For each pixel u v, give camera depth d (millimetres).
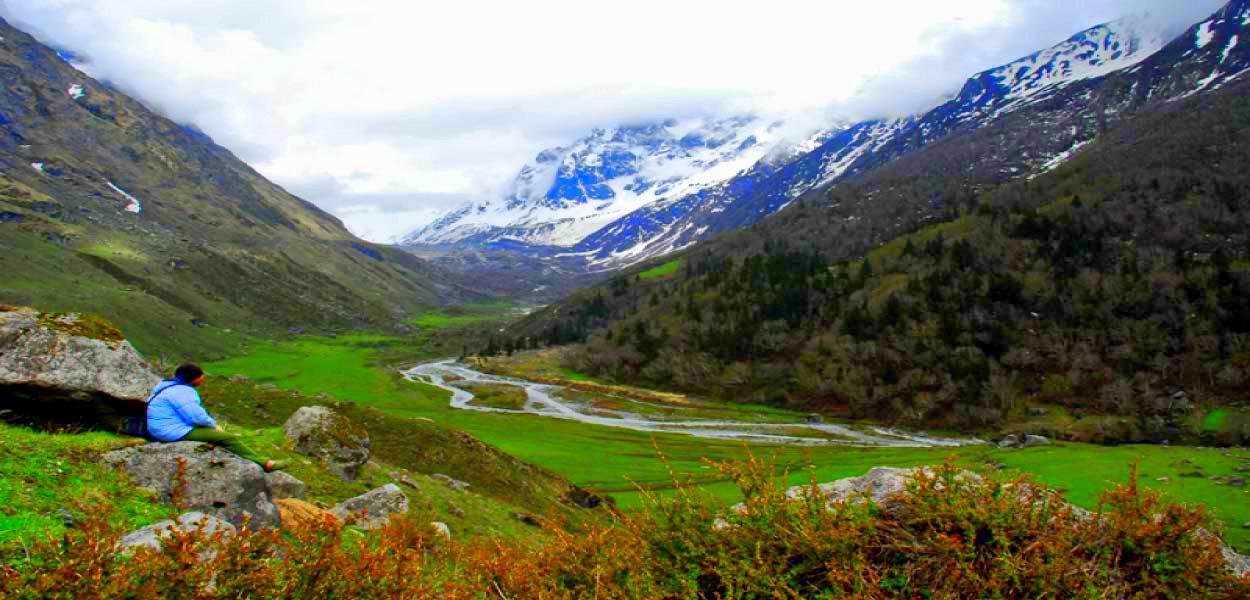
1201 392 105000
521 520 28141
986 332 131375
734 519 6504
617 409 139125
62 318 13430
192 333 187500
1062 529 5320
